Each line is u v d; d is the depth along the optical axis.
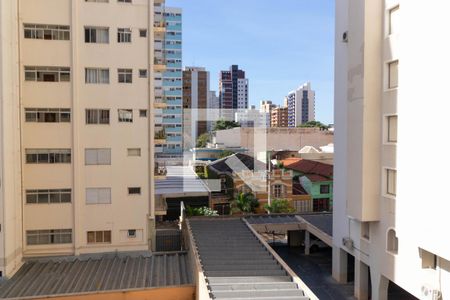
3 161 20.98
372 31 18.88
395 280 17.98
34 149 24.00
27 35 23.62
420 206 15.89
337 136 23.64
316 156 50.28
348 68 20.44
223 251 21.72
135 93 24.91
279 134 55.97
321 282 24.11
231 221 29.16
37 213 24.12
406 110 16.88
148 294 19.47
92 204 24.84
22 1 23.33
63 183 24.30
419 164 15.97
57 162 24.23
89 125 24.55
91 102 24.48
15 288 19.77
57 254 24.41
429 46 15.27
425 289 15.91
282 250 31.20
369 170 19.11
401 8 17.27
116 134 24.83
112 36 24.48
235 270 18.73
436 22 14.81
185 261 24.14
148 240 25.59
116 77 24.69
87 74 24.44
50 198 24.28
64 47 23.94
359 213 19.38
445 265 15.23
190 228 26.53
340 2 22.94
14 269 22.17
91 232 24.97
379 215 19.20
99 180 24.81
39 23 23.55
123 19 24.53
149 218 25.48
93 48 24.33
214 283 16.95
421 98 15.82
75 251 24.45
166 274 21.89
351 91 20.14
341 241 23.48
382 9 18.84
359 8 19.33
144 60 24.88
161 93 37.38
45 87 23.84
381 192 19.02
